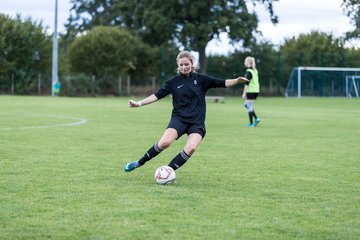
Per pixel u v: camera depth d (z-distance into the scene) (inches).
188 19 1968.5
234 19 1881.2
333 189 274.8
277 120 770.8
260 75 1966.0
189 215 217.0
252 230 198.2
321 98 1820.9
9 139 479.5
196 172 323.0
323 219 215.2
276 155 402.3
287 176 311.9
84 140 482.3
